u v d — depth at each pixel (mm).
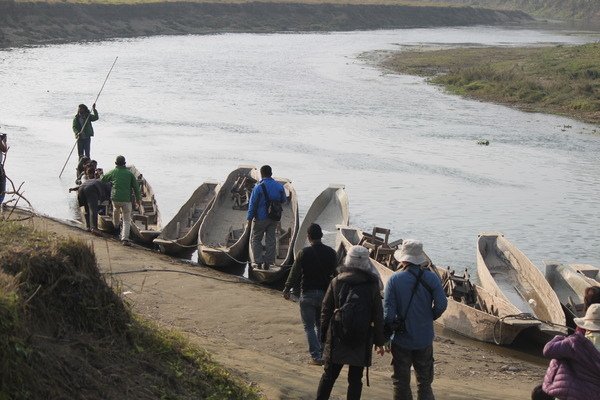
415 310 7258
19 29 70812
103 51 63281
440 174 25609
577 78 46031
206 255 15742
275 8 100500
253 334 11086
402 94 44188
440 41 83938
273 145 29422
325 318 7371
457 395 9062
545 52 61719
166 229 17312
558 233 19578
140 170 24750
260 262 15055
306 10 103375
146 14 86312
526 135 32812
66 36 73812
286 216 18734
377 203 21844
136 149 27953
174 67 54031
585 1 144500
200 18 91625
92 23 79188
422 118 36531
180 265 15438
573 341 6184
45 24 73875
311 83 48000
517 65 53062
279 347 10594
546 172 26328
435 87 47438
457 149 29719
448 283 14195
